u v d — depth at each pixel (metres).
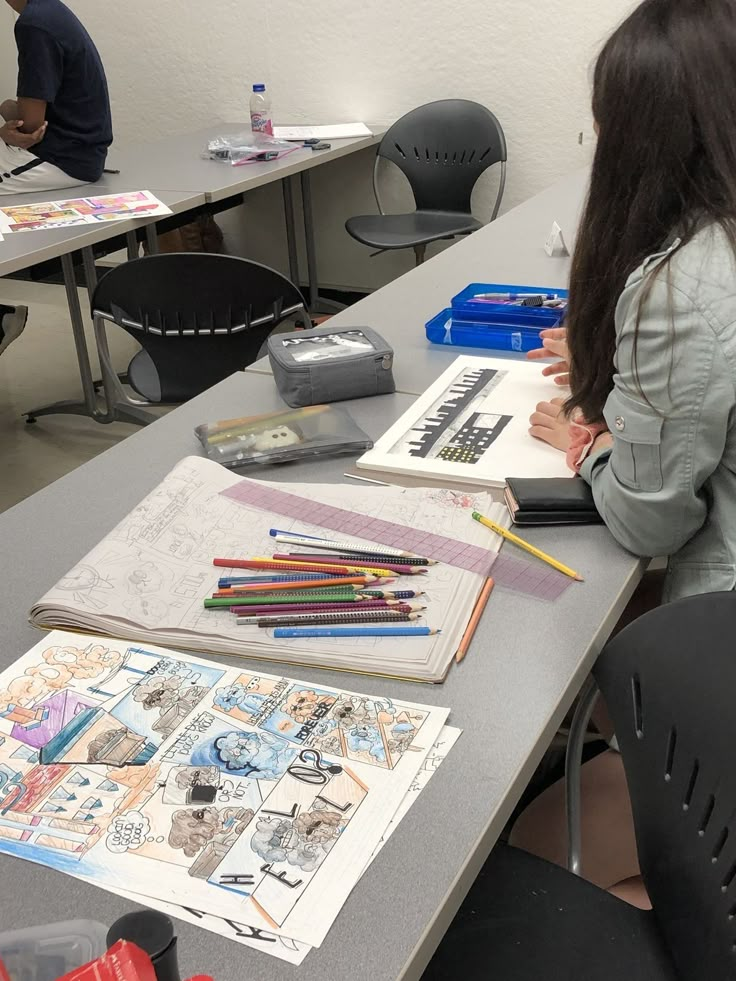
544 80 3.80
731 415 1.00
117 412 3.27
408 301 1.98
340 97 4.17
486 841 0.73
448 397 1.48
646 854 0.92
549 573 1.05
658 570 1.59
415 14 3.88
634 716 0.91
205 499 1.17
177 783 0.76
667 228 1.04
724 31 0.95
